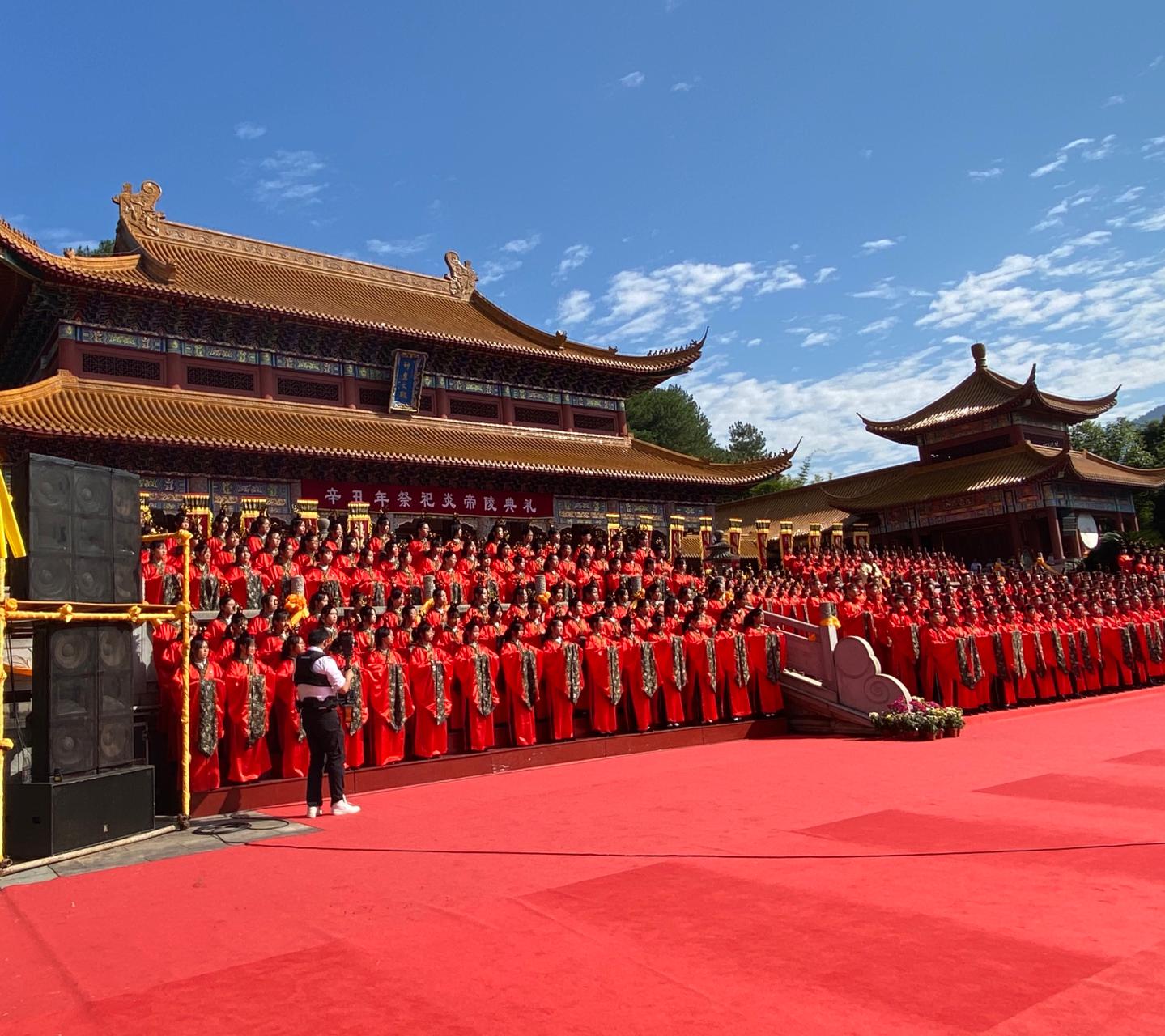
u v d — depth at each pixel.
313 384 32.09
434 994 5.46
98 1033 5.14
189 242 34.62
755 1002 5.18
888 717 17.28
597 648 17.39
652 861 8.30
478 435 35.59
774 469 38.94
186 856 9.58
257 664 13.42
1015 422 51.97
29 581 9.80
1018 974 5.46
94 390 27.25
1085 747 14.98
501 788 13.29
